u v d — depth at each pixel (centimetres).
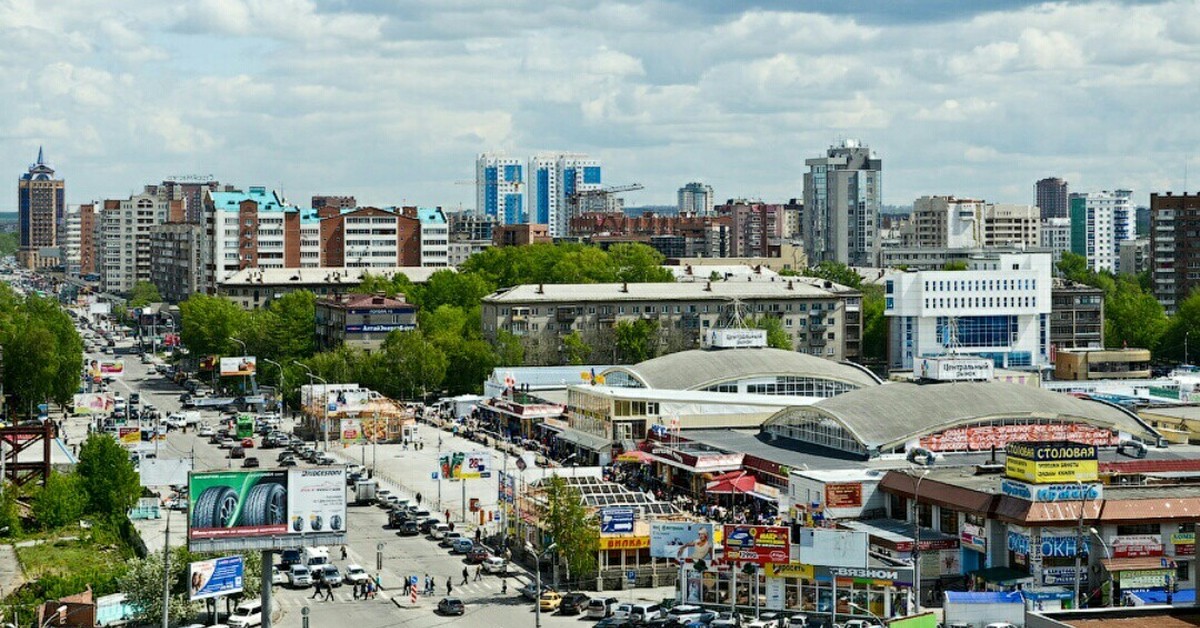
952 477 19038
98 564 18425
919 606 16275
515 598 17575
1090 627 9512
